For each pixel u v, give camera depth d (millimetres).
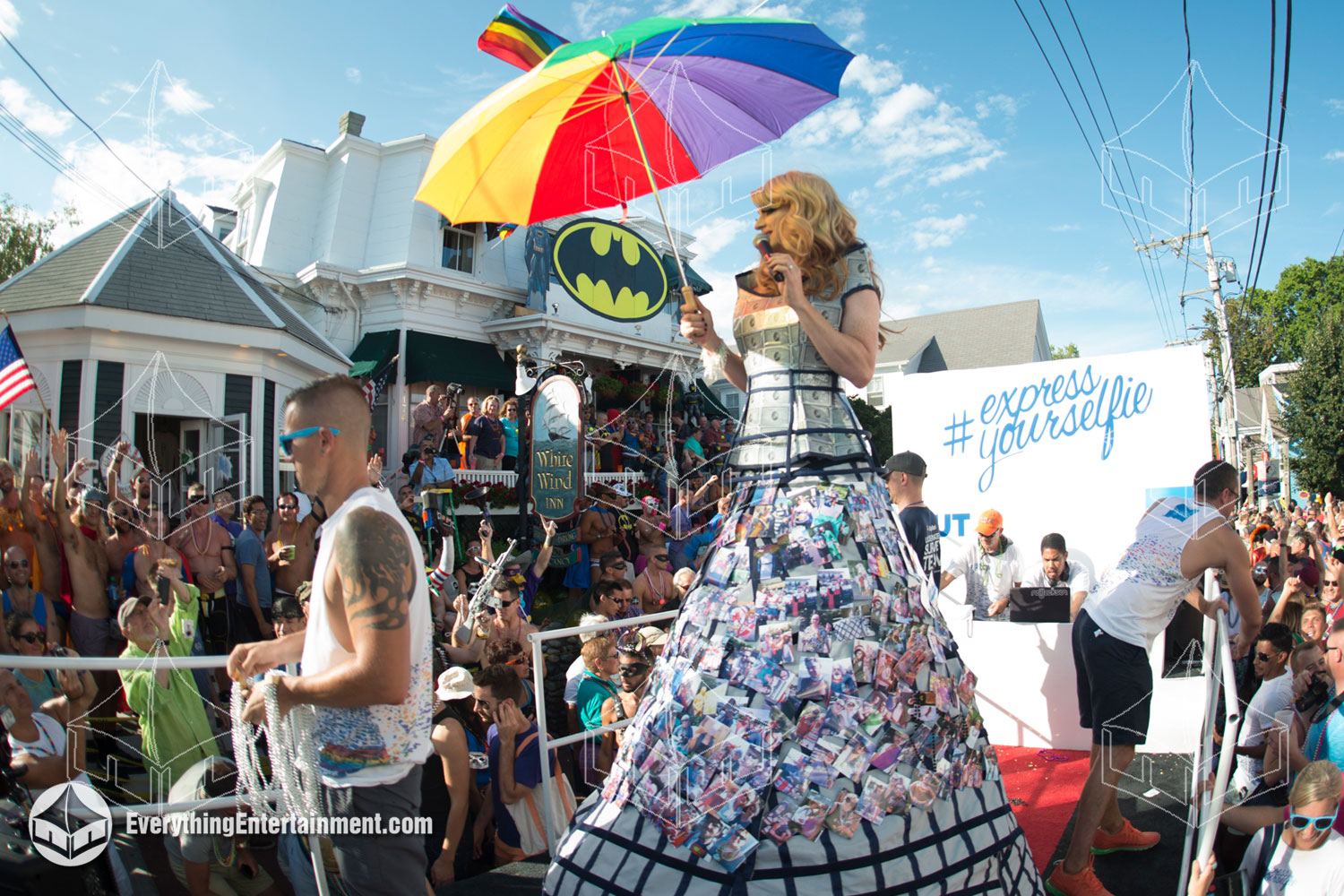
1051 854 3053
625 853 1912
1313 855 2463
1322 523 11438
